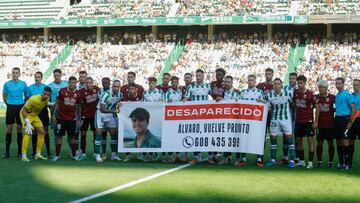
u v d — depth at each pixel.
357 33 42.94
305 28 43.97
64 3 50.06
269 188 8.28
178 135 11.34
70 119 11.63
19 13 50.16
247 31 45.31
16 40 50.91
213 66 41.47
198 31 46.34
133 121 11.55
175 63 42.47
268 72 12.12
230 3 44.84
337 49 40.97
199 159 11.73
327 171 10.21
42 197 7.46
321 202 7.30
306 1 43.56
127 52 45.06
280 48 41.97
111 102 11.71
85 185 8.40
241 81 39.19
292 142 10.76
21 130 12.30
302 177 9.41
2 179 8.94
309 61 40.09
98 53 45.72
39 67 45.19
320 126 10.88
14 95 12.17
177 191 7.95
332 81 37.44
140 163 11.24
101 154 12.95
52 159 11.62
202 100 11.29
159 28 46.97
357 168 10.70
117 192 7.83
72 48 47.09
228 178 9.20
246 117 10.93
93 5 48.88
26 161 11.36
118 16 45.97
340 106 10.56
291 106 11.00
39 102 11.45
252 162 11.64
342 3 42.28
